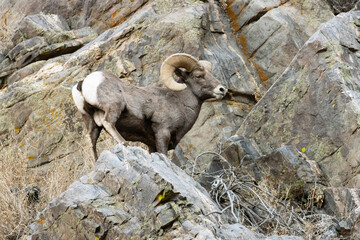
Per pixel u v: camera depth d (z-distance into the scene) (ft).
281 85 104.99
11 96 119.14
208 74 88.02
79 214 70.13
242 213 80.79
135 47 119.03
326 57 102.01
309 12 124.67
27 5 146.61
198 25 118.01
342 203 86.22
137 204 68.69
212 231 64.28
